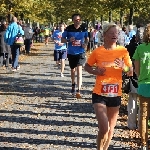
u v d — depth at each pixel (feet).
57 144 21.49
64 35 33.86
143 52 19.10
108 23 17.67
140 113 19.69
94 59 17.67
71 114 28.45
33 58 77.00
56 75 49.88
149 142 22.24
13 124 25.44
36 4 105.19
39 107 30.66
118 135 23.30
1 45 54.54
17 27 51.49
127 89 24.32
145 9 78.89
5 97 34.60
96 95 17.57
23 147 20.85
